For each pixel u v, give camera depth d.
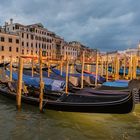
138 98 13.09
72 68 27.50
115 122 11.43
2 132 9.55
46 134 9.53
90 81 19.42
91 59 31.17
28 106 14.02
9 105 14.49
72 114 12.33
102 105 11.20
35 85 15.48
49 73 22.50
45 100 13.16
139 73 28.02
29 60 36.12
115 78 22.84
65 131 9.97
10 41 54.84
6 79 19.16
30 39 61.19
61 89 15.23
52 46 70.88
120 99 10.80
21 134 9.41
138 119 11.89
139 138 9.35
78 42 92.56
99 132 9.96
